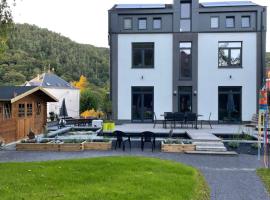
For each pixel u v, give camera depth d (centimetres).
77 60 7406
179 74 2320
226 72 2291
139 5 2458
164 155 1223
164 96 2320
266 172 927
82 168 877
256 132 1742
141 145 1379
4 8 978
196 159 1147
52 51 7338
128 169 877
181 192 681
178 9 2311
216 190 738
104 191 663
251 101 2272
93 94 3975
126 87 2344
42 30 7856
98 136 1650
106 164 932
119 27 2345
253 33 2273
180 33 2306
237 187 764
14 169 857
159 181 755
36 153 1254
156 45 2323
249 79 2277
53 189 676
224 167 1009
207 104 2303
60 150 1316
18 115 1593
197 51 2300
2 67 5319
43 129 1880
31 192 648
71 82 6369
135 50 2342
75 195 632
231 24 2302
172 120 1975
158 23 2342
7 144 1470
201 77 2305
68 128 2009
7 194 631
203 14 2305
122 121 2344
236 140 1467
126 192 659
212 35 2297
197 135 1525
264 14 2256
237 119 2289
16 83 5053
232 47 2291
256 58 2269
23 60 6025
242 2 2453
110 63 2356
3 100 1454
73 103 4909
